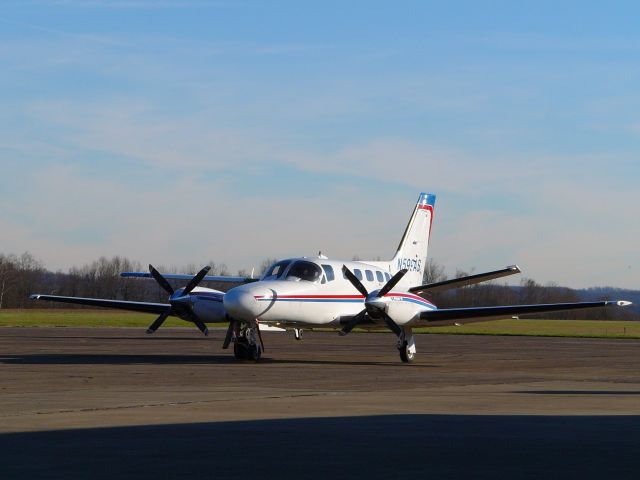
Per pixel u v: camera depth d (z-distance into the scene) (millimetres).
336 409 24500
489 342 85625
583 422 21859
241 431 19922
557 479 14672
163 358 49750
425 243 63062
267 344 74750
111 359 48281
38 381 33531
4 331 95750
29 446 17734
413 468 15594
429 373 40812
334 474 15023
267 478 14688
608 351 66875
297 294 46781
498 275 52219
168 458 16453
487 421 21969
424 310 48438
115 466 15672
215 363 45719
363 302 50688
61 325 124750
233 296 45000
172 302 48344
